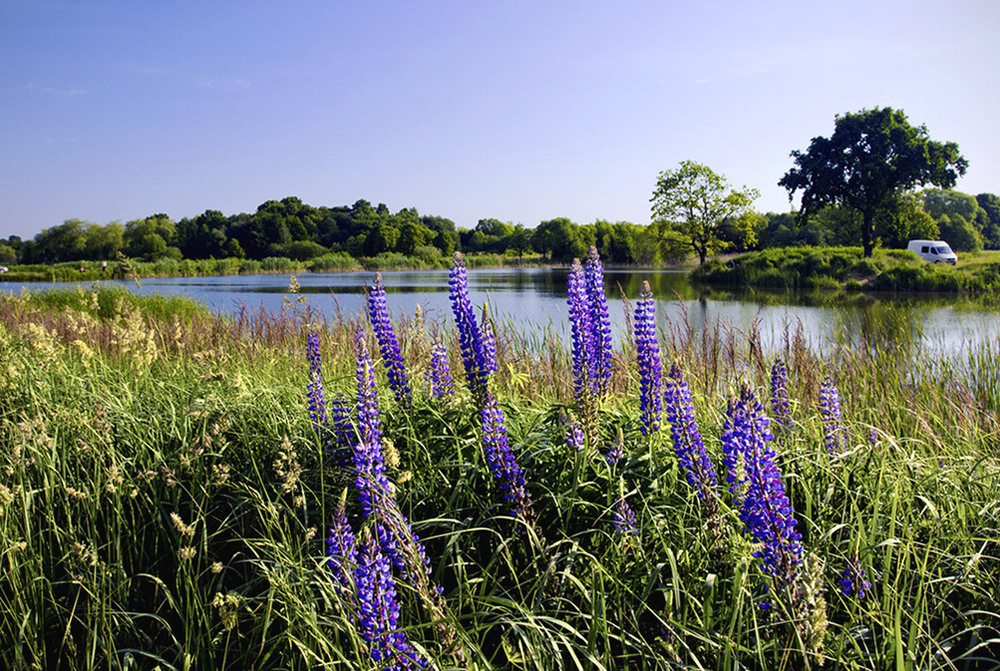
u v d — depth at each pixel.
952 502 3.55
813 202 52.47
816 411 4.89
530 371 6.62
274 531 3.56
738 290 37.09
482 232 154.00
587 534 3.43
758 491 2.34
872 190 49.47
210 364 5.71
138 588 3.41
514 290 36.97
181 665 2.84
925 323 16.98
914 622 2.29
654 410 3.97
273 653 2.89
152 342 6.12
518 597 3.08
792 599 2.29
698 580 2.88
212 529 3.82
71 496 3.76
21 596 3.07
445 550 3.09
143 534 3.58
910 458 3.86
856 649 2.37
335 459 4.18
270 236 125.69
